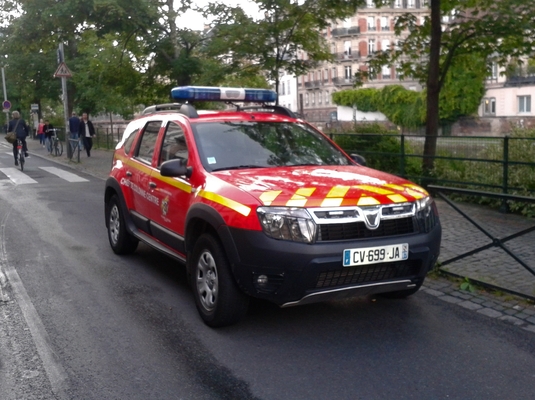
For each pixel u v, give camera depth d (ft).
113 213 28.02
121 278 24.47
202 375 15.67
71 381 15.44
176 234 21.21
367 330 18.63
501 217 34.81
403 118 205.36
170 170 19.86
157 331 18.70
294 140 22.39
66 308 20.93
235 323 18.78
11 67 127.24
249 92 24.58
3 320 19.81
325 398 14.39
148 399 14.47
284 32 53.11
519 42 43.83
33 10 61.16
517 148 37.35
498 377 15.47
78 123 90.07
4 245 30.55
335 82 242.58
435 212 19.08
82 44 69.00
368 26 234.38
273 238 16.63
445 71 46.11
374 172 20.65
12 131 69.62
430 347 17.34
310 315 19.92
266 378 15.47
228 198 17.75
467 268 24.82
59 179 60.29
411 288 19.17
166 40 58.59
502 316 19.79
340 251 16.69
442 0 45.57
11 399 14.57
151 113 26.30
